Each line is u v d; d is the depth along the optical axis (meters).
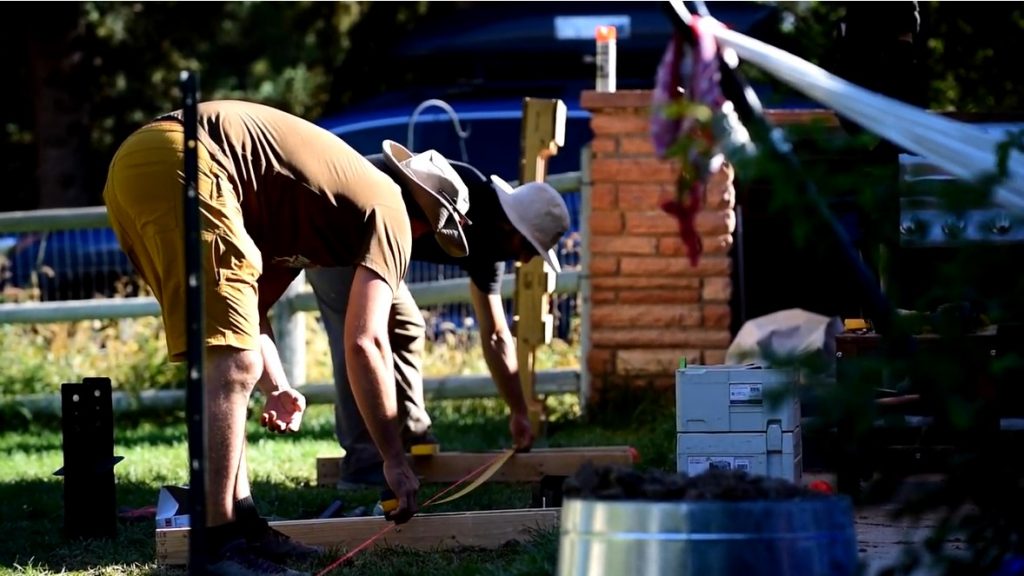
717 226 14.77
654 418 14.48
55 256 19.05
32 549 9.26
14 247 19.34
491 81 21.41
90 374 17.72
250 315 7.49
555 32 21.25
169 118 7.74
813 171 4.95
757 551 4.63
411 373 11.46
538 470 11.33
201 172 7.46
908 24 9.31
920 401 5.45
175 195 7.46
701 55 5.55
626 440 13.41
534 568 7.33
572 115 19.88
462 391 16.05
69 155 35.00
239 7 35.50
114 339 18.25
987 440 5.10
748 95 5.53
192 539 5.54
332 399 16.39
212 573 7.44
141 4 35.16
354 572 8.04
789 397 4.88
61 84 34.81
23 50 36.97
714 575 4.62
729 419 8.05
